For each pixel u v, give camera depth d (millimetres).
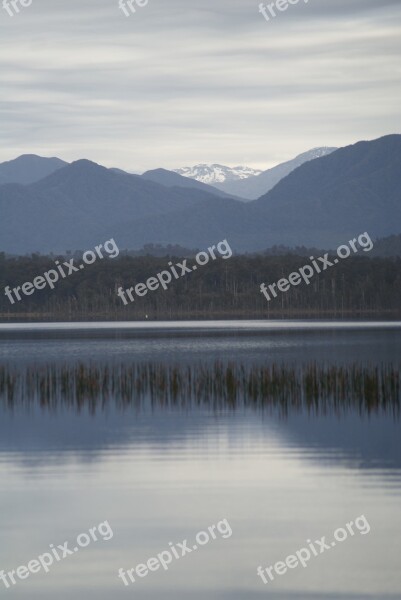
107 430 67562
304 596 34812
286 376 88125
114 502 46188
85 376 90562
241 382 91250
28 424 70750
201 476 51562
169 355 139125
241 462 55219
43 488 49062
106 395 86375
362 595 34812
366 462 54688
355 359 125875
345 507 44781
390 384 81812
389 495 46781
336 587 35562
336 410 74875
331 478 50656
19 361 128250
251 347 157750
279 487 48812
